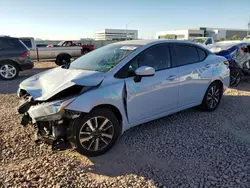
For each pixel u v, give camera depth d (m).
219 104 5.87
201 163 3.23
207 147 3.66
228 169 3.07
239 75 8.14
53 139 3.13
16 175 2.93
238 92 7.29
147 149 3.61
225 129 4.36
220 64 5.29
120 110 3.54
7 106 5.72
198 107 5.39
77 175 2.96
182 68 4.43
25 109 3.43
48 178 2.88
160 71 4.07
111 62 3.78
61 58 14.35
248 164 3.18
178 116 4.99
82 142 3.25
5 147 3.59
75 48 14.64
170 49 4.34
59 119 3.03
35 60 13.58
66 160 3.28
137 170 3.08
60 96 3.15
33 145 3.66
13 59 9.66
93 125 3.31
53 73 3.96
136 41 4.41
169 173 3.01
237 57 8.25
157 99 4.01
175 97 4.33
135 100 3.69
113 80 3.49
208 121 4.73
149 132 4.19
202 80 4.82
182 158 3.36
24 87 3.62
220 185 2.76
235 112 5.30
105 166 3.17
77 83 3.19
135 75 3.67
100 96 3.27
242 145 3.73
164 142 3.83
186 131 4.24
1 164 3.16
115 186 2.77
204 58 5.02
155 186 2.76
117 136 3.57
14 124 4.48
